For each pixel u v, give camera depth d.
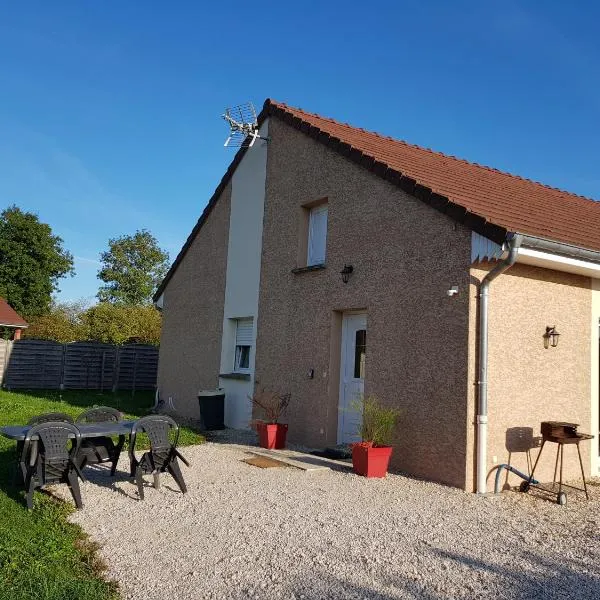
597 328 8.70
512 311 7.70
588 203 13.89
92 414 7.35
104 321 28.06
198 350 14.56
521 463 7.64
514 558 4.82
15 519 5.39
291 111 12.16
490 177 11.97
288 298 11.27
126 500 6.24
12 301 42.94
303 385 10.50
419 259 8.19
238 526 5.45
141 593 3.94
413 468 7.89
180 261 15.98
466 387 7.25
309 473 7.82
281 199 11.97
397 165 9.43
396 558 4.71
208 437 11.13
